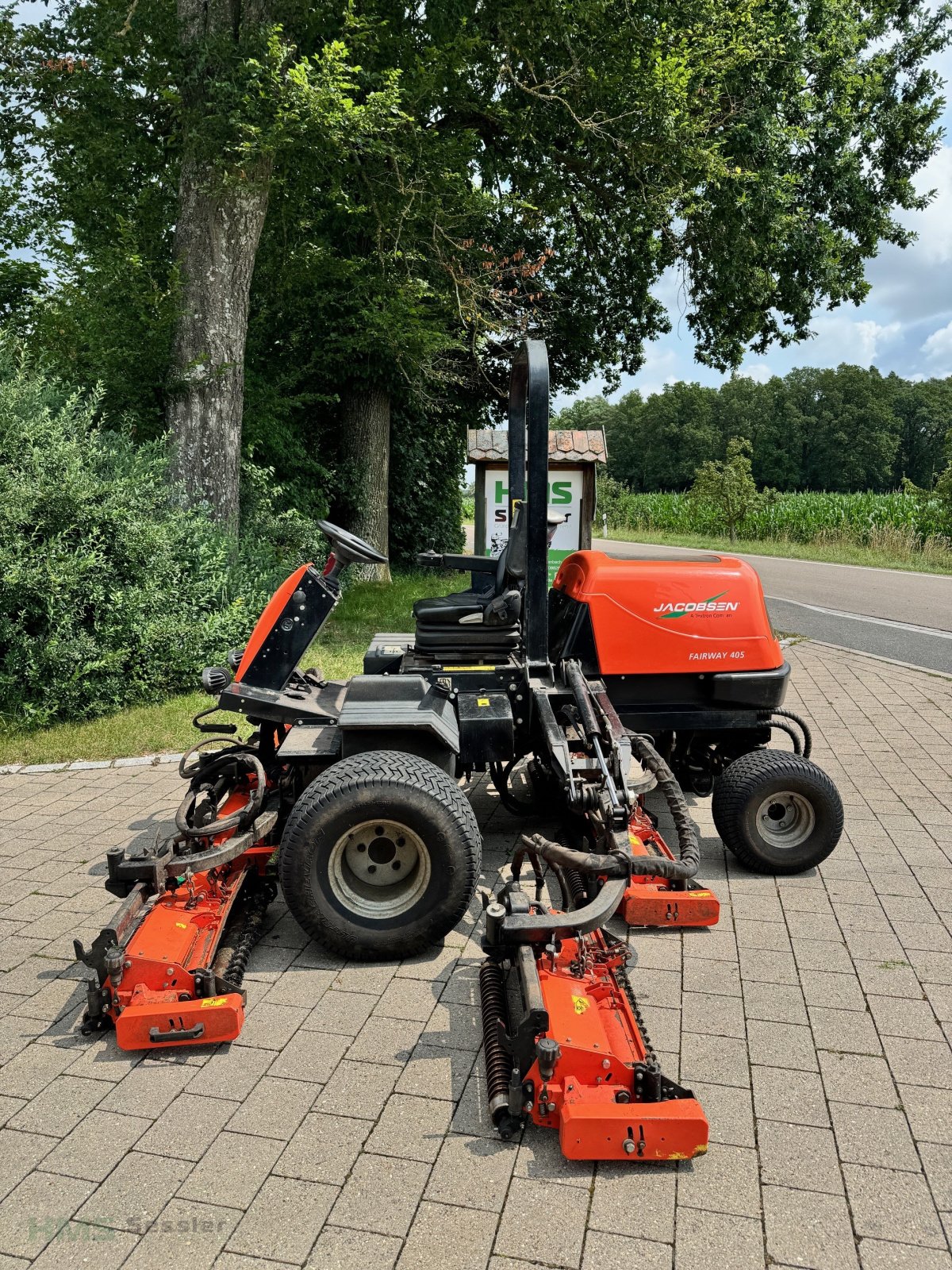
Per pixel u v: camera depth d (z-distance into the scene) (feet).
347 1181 8.04
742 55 38.04
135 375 29.63
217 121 26.99
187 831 11.51
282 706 12.94
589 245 50.52
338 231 41.14
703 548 93.04
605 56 36.47
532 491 12.57
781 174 45.21
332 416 50.11
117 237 32.96
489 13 34.47
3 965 11.86
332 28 32.65
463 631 13.82
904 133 50.88
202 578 26.73
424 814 11.07
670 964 11.73
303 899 11.27
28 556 22.65
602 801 11.09
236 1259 7.22
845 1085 9.30
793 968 11.62
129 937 11.08
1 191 33.86
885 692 27.32
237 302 30.07
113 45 31.22
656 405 286.66
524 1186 7.98
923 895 13.69
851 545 87.10
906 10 50.83
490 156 43.75
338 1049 9.99
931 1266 7.12
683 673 14.53
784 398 277.03
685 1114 8.11
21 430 23.79
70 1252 7.30
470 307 37.06
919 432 272.31
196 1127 8.76
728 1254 7.24
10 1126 8.80
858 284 52.16
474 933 12.67
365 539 48.62
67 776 19.53
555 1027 8.82
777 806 14.28
